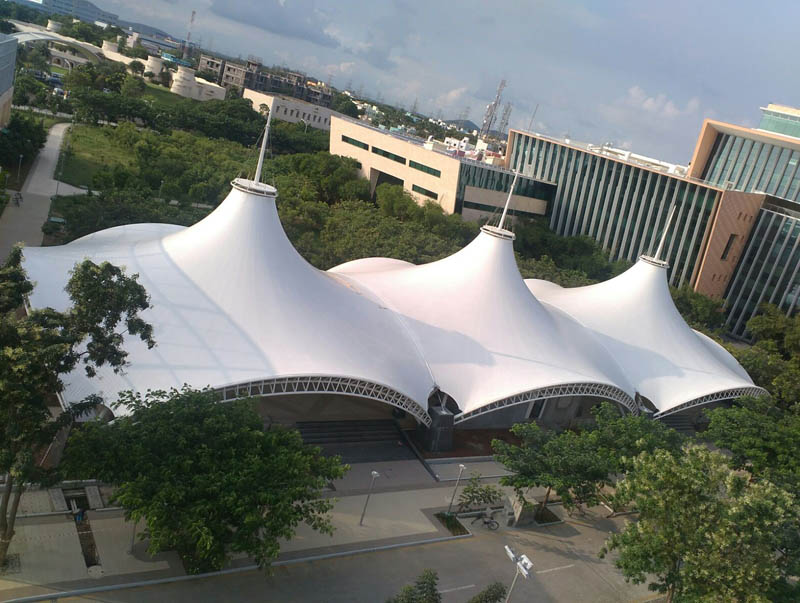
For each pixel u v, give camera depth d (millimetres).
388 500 34875
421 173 102000
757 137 100500
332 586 27000
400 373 40188
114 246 42406
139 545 26734
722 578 23469
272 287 38719
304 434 39188
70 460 23203
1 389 20094
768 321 79062
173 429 25344
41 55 170125
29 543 25469
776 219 85125
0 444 21609
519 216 104000
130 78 163500
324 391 36219
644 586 31781
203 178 88125
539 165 108562
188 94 187625
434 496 36469
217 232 39562
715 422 42000
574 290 61781
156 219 60562
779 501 24688
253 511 23062
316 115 193500
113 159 98875
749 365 63281
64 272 37688
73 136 106812
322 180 105500
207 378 32688
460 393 42219
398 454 40281
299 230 76938
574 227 102625
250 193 39875
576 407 51219
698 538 24266
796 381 60062
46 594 23141
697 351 55812
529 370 44125
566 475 32812
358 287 49906
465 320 46531
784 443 39125
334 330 39406
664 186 88688
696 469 24953
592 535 35656
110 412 30594
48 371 21359
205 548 22047
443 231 85562
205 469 24531
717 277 88438
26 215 65062
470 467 40969
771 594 24344
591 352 49969
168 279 37312
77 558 25266
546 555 32844
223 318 36188
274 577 26688
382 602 26641
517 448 34781
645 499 25719
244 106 153250
